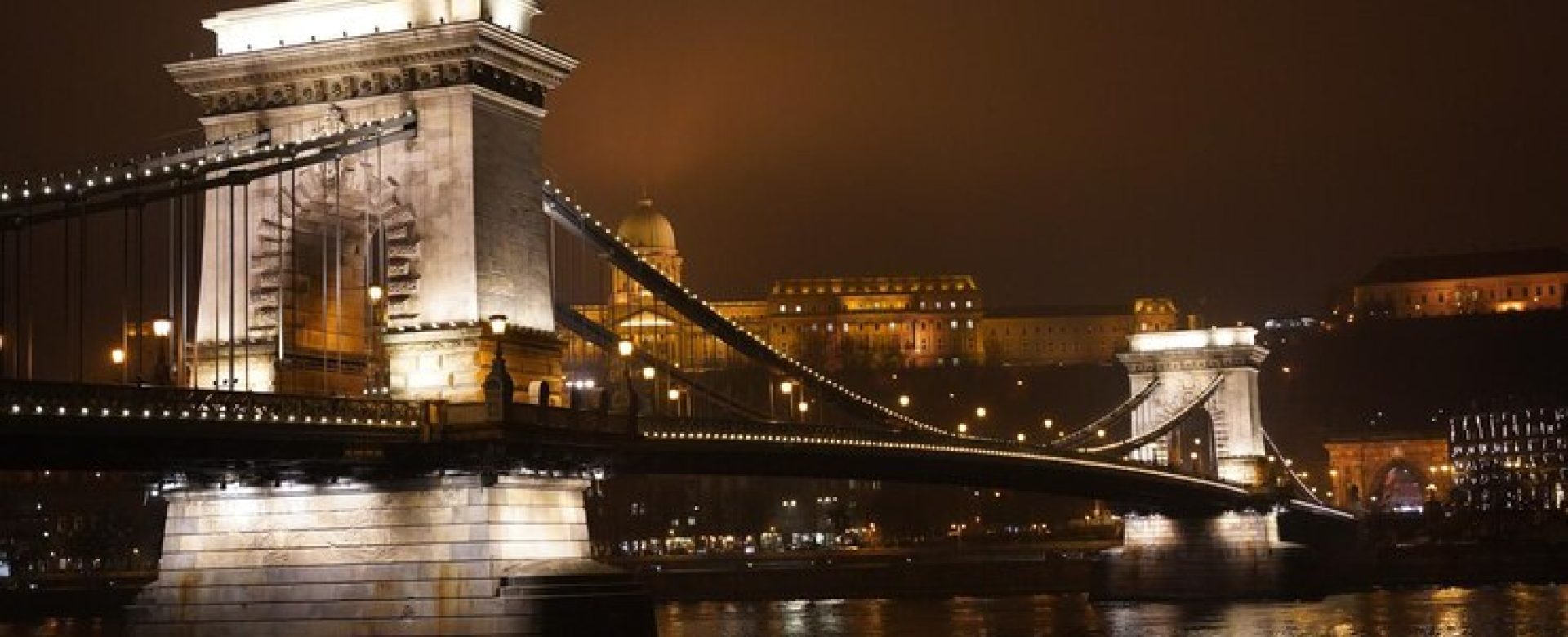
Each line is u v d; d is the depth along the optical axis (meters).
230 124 83.38
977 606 160.50
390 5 82.31
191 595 79.19
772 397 118.69
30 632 143.50
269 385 81.06
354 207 82.06
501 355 76.69
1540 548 196.62
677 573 181.62
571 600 75.75
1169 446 173.38
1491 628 124.81
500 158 81.94
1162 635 122.44
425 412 74.38
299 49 82.19
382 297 82.12
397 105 81.50
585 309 130.38
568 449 79.12
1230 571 161.50
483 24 80.19
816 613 153.12
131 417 60.97
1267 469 174.62
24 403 58.28
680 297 99.94
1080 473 133.12
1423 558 195.25
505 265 81.56
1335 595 171.75
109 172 67.44
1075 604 161.62
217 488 79.00
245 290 79.31
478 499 75.62
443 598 75.56
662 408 143.00
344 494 77.44
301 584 77.56
